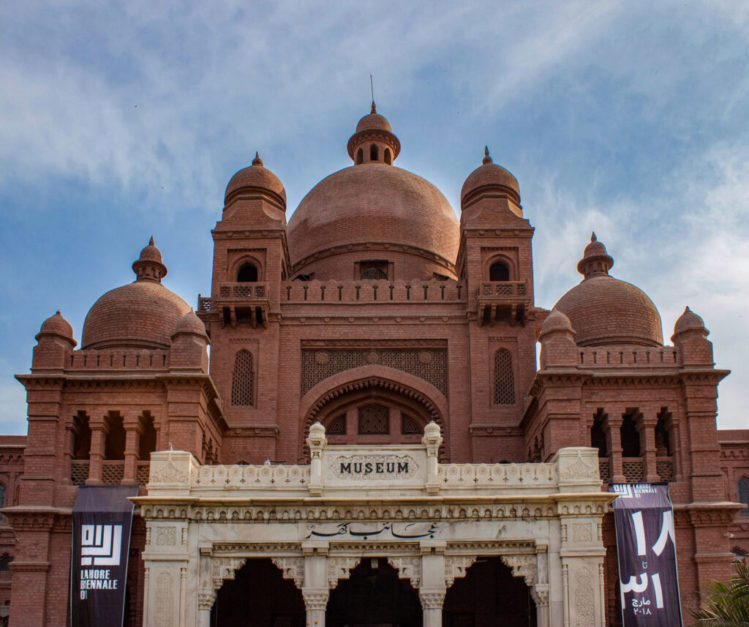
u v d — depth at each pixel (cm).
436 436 2277
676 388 2811
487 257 3253
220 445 3011
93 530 2512
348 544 2202
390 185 3862
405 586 2802
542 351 2808
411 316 3200
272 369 3105
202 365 2767
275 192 3403
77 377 2770
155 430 2791
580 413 2745
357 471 2264
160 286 3269
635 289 3192
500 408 3070
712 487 2692
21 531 2620
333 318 3197
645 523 2488
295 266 3800
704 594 2381
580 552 2180
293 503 2214
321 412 3177
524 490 2259
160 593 2148
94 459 2717
